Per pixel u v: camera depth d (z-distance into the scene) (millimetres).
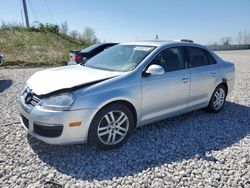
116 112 3662
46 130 3320
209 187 2902
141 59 4059
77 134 3342
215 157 3551
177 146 3857
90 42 25922
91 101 3340
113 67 4152
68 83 3424
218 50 38562
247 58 21734
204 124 4789
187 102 4680
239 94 7234
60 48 20312
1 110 5320
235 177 3094
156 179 3016
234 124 4848
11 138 3943
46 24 25688
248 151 3746
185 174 3129
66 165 3256
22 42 19812
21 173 3053
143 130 4398
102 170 3172
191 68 4680
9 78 9164
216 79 5180
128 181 2965
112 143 3676
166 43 4488
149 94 3957
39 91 3410
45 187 2807
